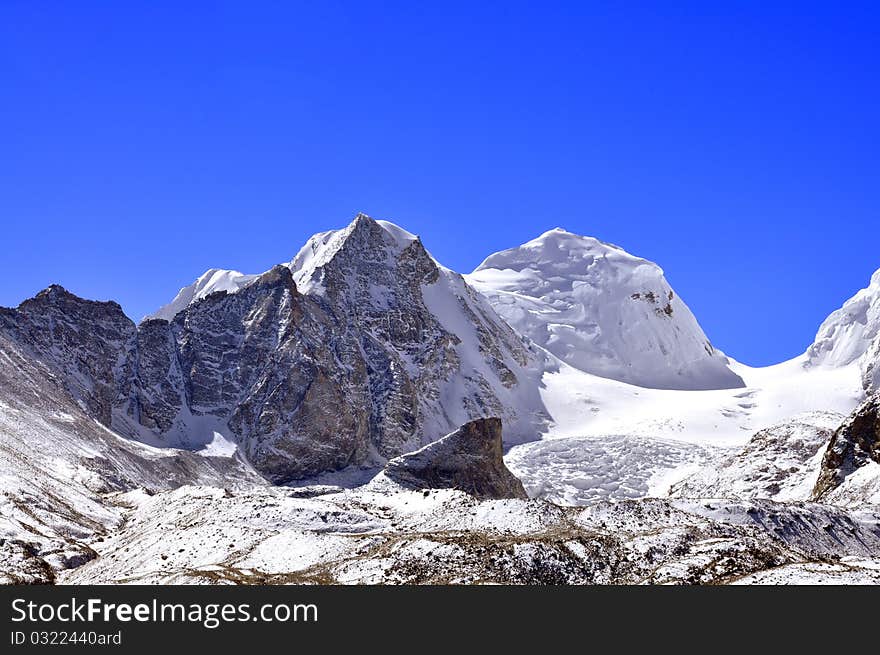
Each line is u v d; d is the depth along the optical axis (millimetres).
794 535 119125
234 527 116000
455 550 99375
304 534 111812
